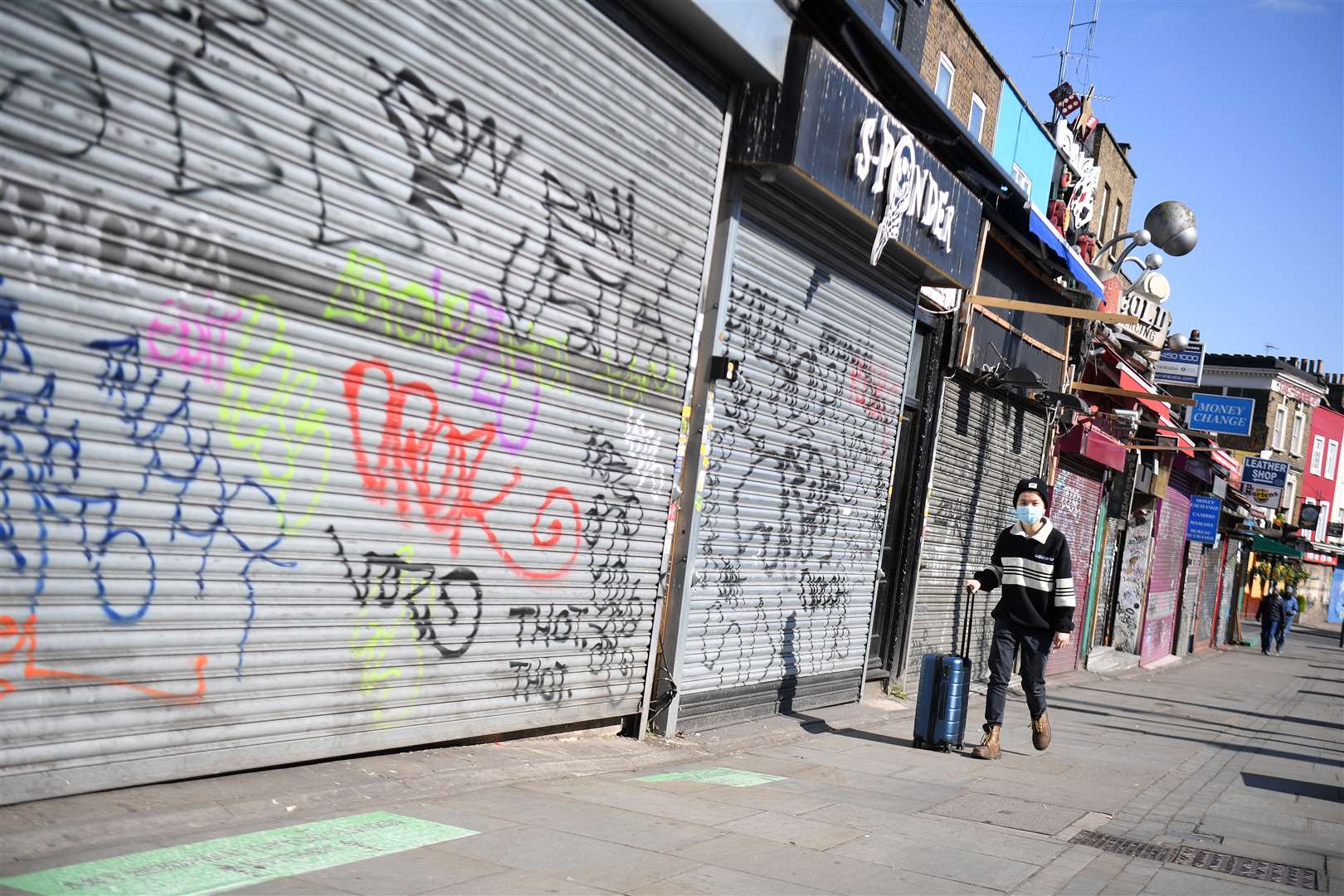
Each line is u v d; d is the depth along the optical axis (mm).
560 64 5801
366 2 4602
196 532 4195
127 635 3996
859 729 9758
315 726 4863
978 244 12234
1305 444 60312
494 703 5949
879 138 8617
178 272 3994
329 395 4695
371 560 5004
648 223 6754
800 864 4785
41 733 3754
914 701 12117
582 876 4188
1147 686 19922
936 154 10406
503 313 5605
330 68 4492
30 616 3684
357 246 4711
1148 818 7035
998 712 8914
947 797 6910
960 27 15211
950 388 12547
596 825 4996
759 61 7090
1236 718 15328
